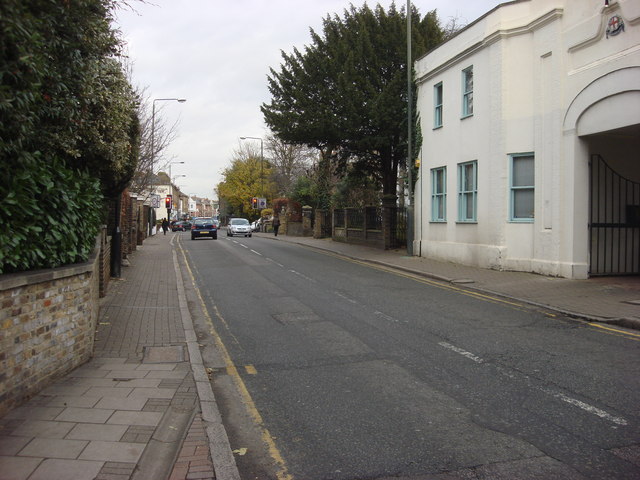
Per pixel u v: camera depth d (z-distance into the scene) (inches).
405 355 272.5
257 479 147.3
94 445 157.5
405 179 816.9
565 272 512.1
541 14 534.0
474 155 639.1
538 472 147.8
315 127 855.7
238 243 1224.8
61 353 221.8
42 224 211.6
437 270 614.2
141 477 141.0
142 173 936.9
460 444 167.0
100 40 262.5
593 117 480.7
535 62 549.0
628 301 394.6
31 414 179.8
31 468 141.7
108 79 319.9
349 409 199.3
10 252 183.8
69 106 240.4
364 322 353.4
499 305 413.7
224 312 399.2
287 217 1678.2
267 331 333.1
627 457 156.3
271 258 824.3
